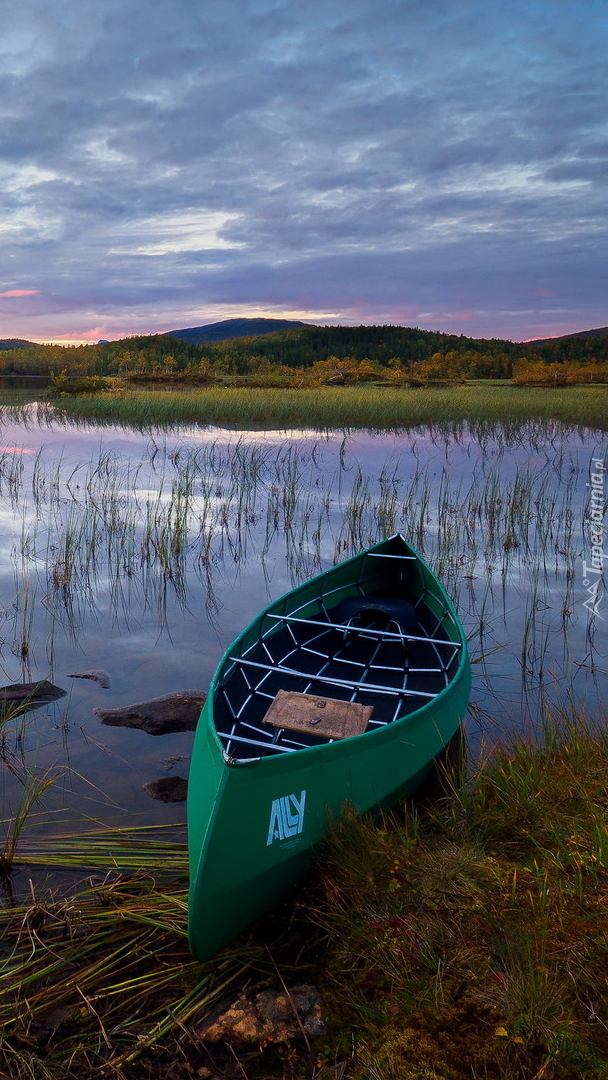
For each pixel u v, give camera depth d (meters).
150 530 10.39
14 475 14.90
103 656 6.65
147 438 20.45
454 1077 2.57
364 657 6.26
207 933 3.19
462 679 5.22
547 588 8.64
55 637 7.08
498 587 8.67
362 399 27.19
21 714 5.53
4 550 9.89
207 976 3.16
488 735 5.28
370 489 13.95
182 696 5.74
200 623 7.51
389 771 4.07
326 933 3.39
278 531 11.03
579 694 5.96
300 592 6.47
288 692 4.50
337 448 18.83
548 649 6.91
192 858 3.35
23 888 3.70
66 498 13.01
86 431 21.95
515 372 66.81
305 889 3.69
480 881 3.49
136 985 3.11
